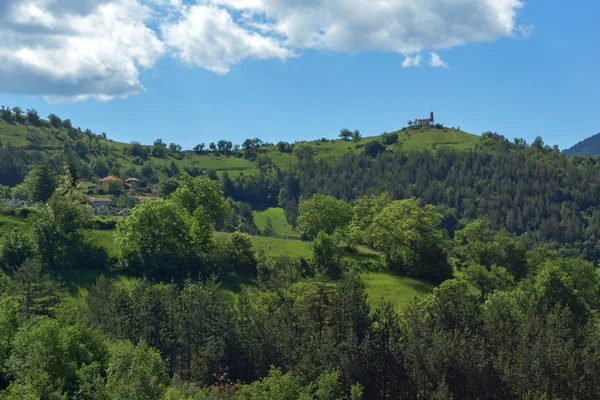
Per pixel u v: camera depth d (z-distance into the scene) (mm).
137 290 59281
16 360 38875
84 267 79562
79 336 43656
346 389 47375
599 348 52719
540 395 48031
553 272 74750
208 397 43438
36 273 59125
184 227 82812
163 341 54281
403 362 49562
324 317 59094
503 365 48625
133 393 34625
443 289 69062
